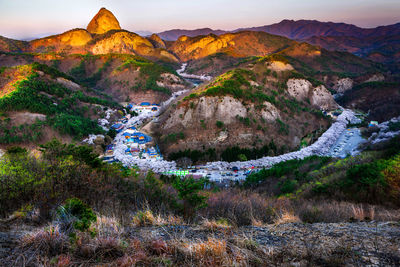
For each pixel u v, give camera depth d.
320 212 5.21
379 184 10.12
